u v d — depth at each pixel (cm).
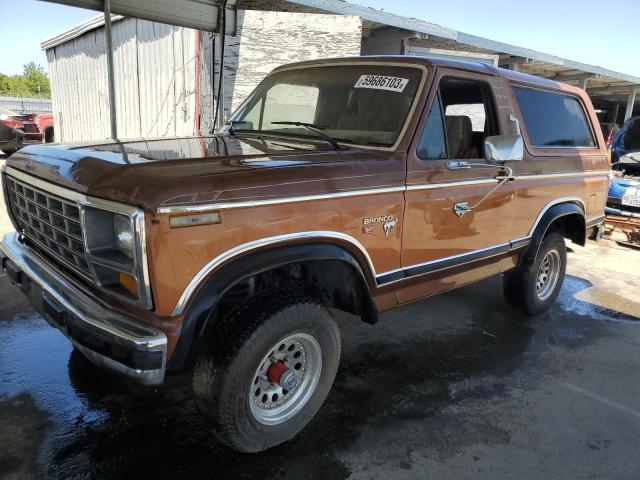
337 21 815
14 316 422
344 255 279
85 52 1323
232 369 247
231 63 798
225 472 264
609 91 1908
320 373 293
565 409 344
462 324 478
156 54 995
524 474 278
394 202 304
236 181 236
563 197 464
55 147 299
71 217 247
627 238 823
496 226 393
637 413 345
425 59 339
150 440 284
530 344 444
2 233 635
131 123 1148
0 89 6131
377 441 297
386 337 439
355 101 350
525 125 422
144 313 231
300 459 278
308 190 261
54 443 276
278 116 390
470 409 337
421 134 321
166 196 214
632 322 510
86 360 360
